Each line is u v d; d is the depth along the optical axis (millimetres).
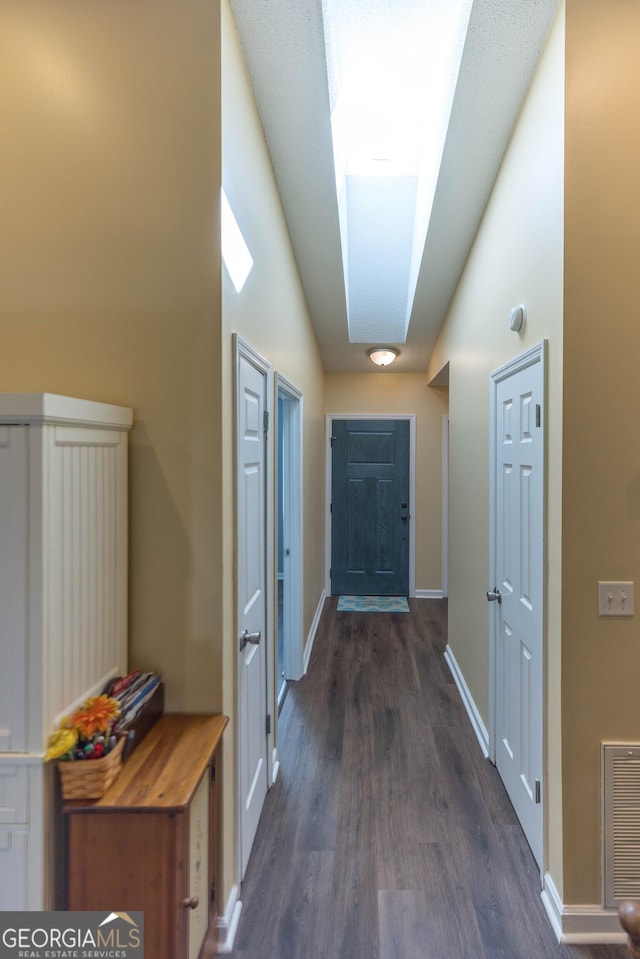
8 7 1494
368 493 5156
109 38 1481
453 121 2045
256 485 1949
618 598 1540
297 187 2398
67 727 1177
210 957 1361
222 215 1480
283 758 2410
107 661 1376
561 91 1554
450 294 3434
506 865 1765
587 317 1533
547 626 1660
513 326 1955
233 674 1585
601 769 1534
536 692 1754
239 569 1615
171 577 1488
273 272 2277
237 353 1592
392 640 3990
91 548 1295
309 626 3754
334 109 2139
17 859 1126
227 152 1532
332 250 2930
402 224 3271
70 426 1200
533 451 1791
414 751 2469
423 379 5109
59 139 1498
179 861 1126
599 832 1533
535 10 1596
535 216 1787
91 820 1131
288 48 1718
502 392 2209
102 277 1495
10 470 1109
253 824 1859
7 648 1117
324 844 1859
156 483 1488
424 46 2064
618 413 1540
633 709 1541
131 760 1249
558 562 1576
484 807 2053
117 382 1494
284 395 2777
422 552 5156
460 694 3066
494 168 2275
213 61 1463
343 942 1484
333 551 5203
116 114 1483
